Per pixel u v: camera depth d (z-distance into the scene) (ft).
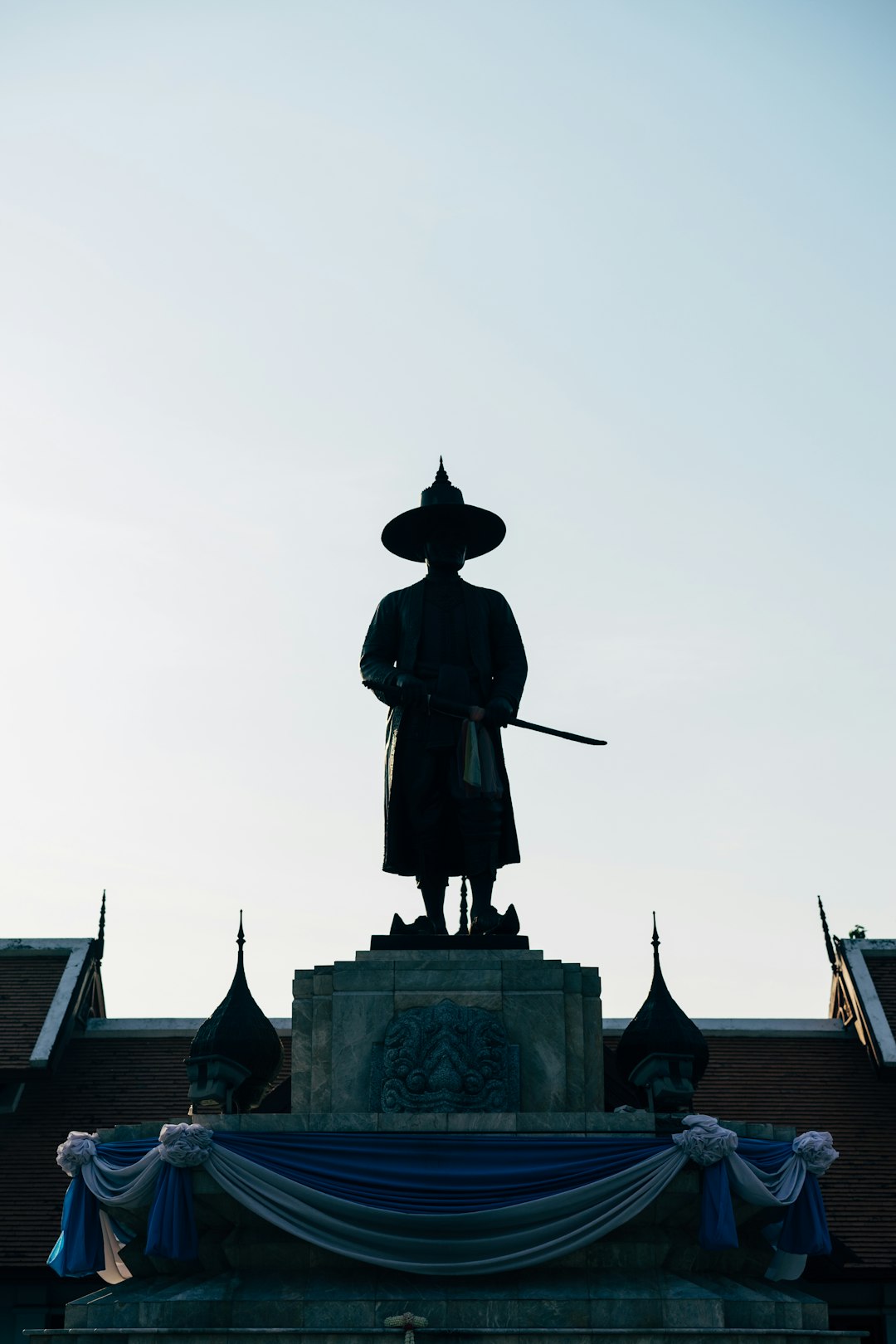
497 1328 50.60
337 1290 51.78
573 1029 58.44
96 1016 118.62
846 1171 98.43
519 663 65.77
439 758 63.82
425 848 63.72
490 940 60.54
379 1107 56.80
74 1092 106.11
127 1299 52.34
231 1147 53.16
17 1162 99.35
